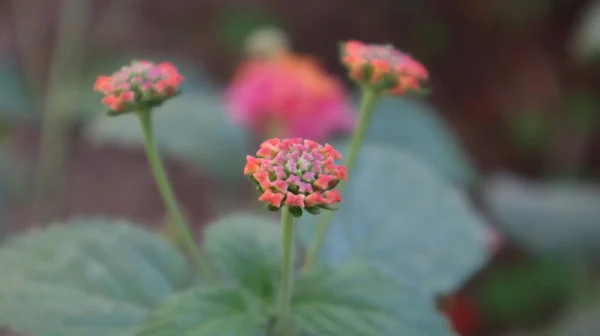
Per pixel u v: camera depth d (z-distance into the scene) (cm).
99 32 98
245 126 56
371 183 32
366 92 28
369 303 25
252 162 23
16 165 81
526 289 75
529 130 99
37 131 90
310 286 26
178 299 25
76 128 92
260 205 56
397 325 25
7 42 94
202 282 30
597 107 99
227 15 102
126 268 27
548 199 67
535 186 70
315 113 50
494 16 103
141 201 91
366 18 105
